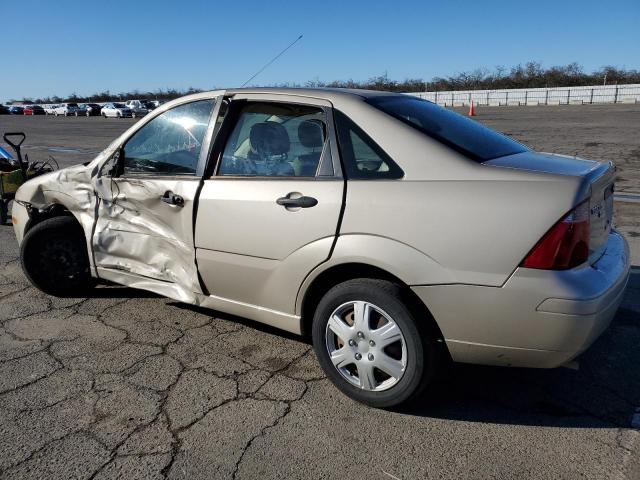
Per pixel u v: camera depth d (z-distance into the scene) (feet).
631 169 34.37
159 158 12.37
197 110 11.95
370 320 9.29
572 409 9.55
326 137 9.93
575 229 8.02
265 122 10.84
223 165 11.23
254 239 10.40
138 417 9.42
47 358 11.55
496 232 8.19
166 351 11.84
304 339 12.40
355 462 8.24
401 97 11.16
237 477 7.95
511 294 8.14
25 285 15.99
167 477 7.97
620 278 8.86
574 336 8.05
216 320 13.43
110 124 114.21
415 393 9.07
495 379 10.59
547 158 10.07
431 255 8.56
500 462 8.19
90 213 13.62
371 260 8.99
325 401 9.88
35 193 14.65
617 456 8.27
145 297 14.97
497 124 69.77
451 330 8.66
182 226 11.60
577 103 130.11
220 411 9.59
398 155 9.22
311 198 9.66
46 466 8.20
